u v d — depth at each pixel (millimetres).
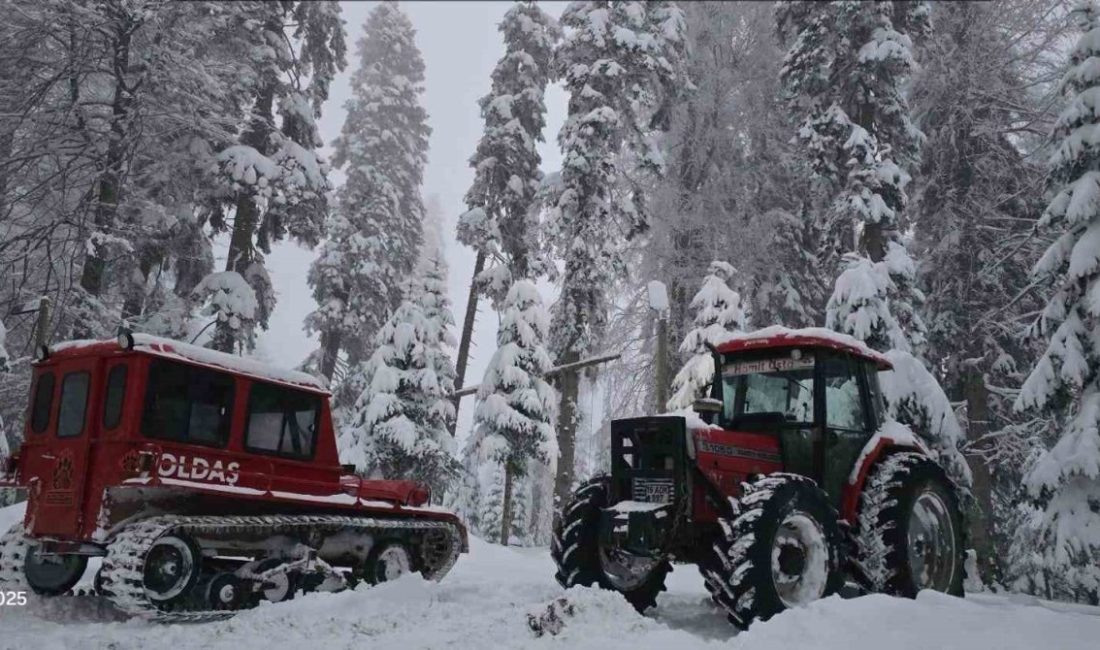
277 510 8594
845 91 20781
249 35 22594
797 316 25062
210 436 8156
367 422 21312
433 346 23562
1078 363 13133
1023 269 21734
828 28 21094
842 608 6047
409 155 36844
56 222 16844
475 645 5777
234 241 21891
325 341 31078
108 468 7551
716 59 26172
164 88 18625
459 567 12562
